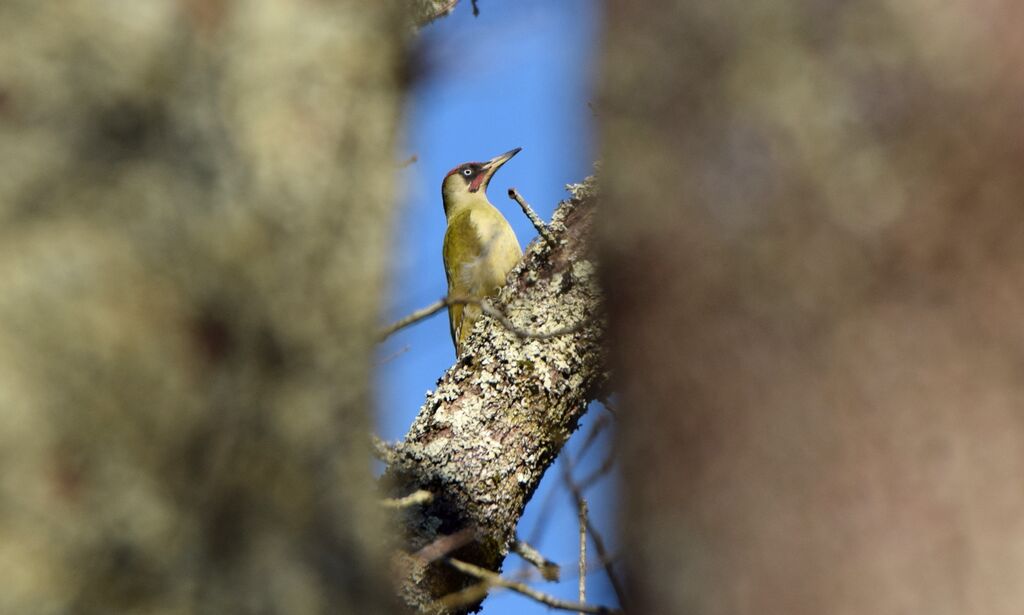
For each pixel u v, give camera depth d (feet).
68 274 4.72
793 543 6.19
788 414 6.31
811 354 6.34
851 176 6.43
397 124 6.08
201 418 4.84
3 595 4.35
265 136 5.34
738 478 6.40
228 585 4.79
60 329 4.65
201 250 5.01
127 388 4.71
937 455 6.04
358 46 5.82
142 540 4.62
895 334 6.21
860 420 6.18
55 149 4.84
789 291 6.44
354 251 5.63
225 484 4.87
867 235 6.35
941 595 5.91
